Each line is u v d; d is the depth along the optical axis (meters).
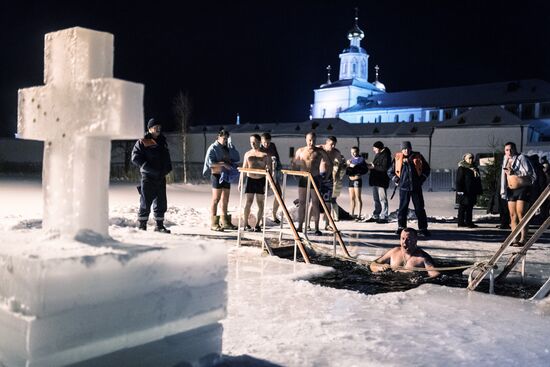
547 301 4.95
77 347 2.23
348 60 98.56
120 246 2.49
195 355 2.69
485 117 50.12
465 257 8.40
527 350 3.55
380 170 13.83
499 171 18.64
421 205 11.23
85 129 2.50
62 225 2.66
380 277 6.89
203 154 54.47
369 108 84.12
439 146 50.34
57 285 2.15
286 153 53.00
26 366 2.12
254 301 4.78
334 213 13.87
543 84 72.56
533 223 14.48
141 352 2.45
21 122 2.81
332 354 3.36
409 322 4.16
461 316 4.39
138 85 2.42
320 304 4.70
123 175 34.44
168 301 2.54
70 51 2.61
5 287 2.24
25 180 27.83
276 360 3.21
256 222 10.98
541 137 63.28
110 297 2.32
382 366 3.17
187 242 2.71
